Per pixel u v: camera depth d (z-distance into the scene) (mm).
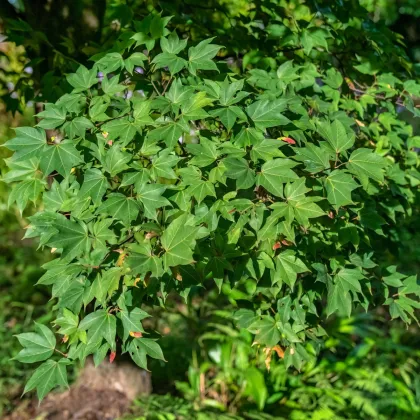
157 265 1615
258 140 1802
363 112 2633
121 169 1722
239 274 1819
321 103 2342
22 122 6262
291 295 2066
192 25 2717
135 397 3818
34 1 3158
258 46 2740
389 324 5355
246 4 3021
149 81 2135
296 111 2053
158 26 2158
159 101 1859
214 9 2924
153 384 4250
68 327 1858
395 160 2648
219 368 4211
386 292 2207
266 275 2006
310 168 1819
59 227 1726
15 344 4562
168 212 1754
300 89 2383
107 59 2094
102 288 1692
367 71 2633
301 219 1715
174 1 2811
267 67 2533
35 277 5562
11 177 1976
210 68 1985
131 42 2211
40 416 3730
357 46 2775
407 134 2678
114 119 1888
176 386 4078
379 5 3619
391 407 3908
